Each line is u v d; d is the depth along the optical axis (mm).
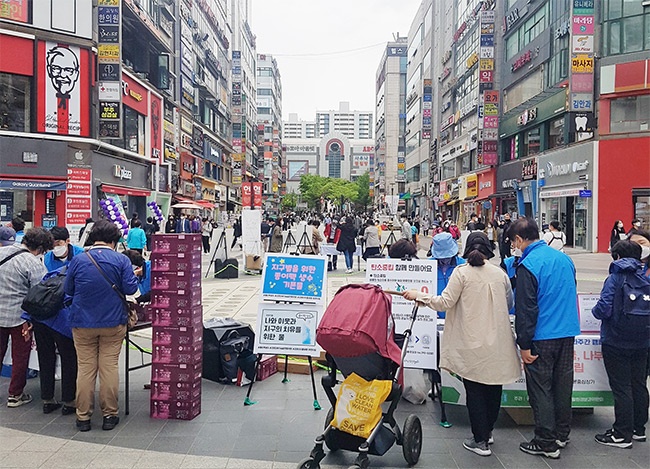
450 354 4855
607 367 5000
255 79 87938
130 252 6660
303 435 5172
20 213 21484
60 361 6223
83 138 22797
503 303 4809
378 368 4508
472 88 45844
